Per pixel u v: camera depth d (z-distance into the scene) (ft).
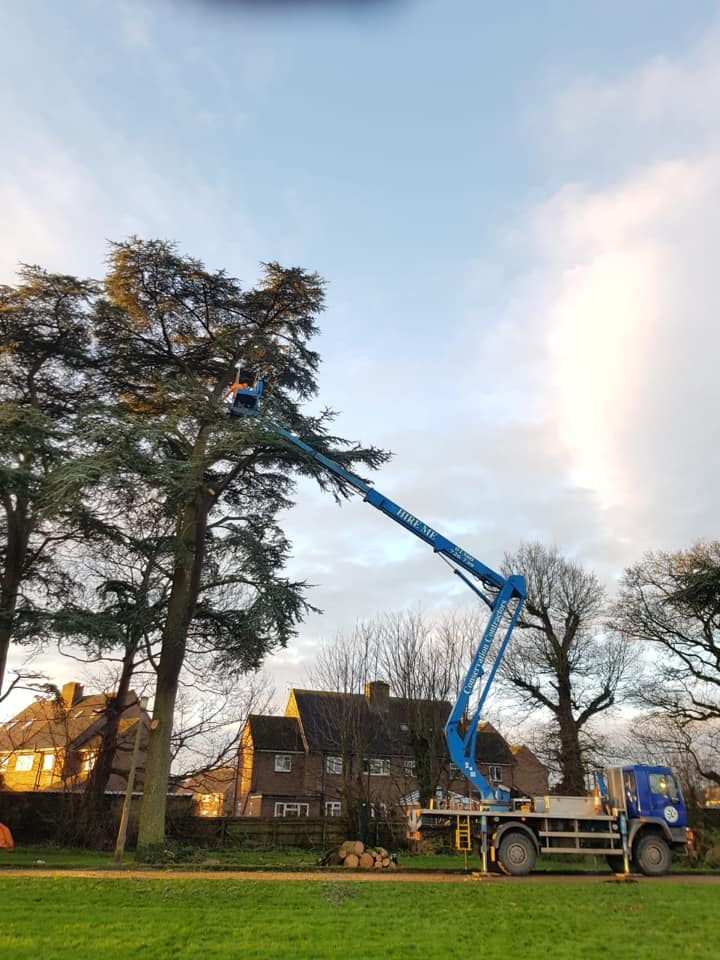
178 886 41.55
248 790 131.95
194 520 66.28
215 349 71.05
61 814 77.41
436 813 57.72
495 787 62.39
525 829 57.26
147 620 60.95
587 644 102.53
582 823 58.70
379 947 26.99
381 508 63.57
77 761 106.73
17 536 68.74
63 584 72.84
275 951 25.59
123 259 64.75
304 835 85.30
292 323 71.92
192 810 86.02
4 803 77.97
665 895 44.27
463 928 31.60
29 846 71.77
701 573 91.30
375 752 113.39
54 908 33.01
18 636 55.72
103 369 71.56
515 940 29.32
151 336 70.28
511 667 101.65
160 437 57.47
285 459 66.08
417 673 101.30
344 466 67.05
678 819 60.03
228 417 64.39
